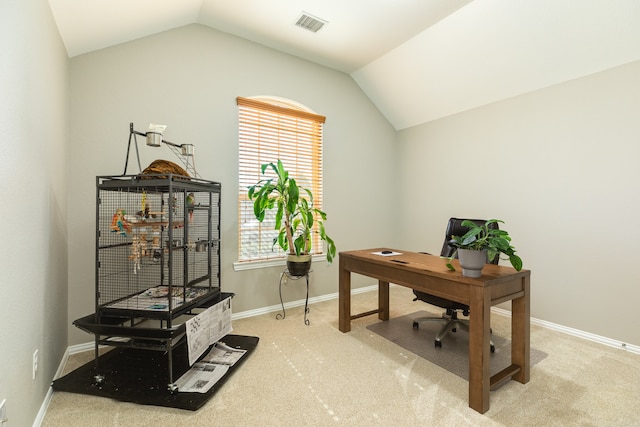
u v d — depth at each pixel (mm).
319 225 3180
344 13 2584
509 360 2113
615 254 2316
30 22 1368
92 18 1910
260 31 2871
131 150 2424
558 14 2217
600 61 2326
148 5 2082
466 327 2459
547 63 2553
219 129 2854
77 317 2219
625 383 1809
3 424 1093
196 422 1484
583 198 2488
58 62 1863
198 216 2730
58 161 1885
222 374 1867
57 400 1631
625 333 2264
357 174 3896
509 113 3008
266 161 3164
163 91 2570
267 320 2914
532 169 2830
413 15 2600
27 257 1351
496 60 2760
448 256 2676
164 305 1849
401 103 3848
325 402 1650
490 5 2379
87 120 2252
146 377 1815
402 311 3170
